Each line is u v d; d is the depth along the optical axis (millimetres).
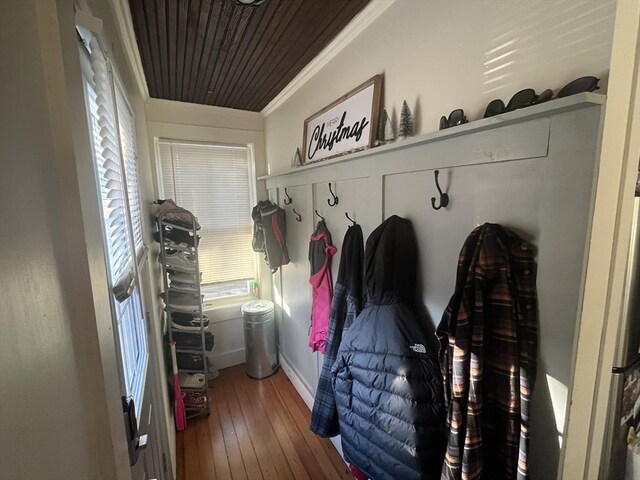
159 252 2357
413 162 1185
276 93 2418
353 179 1570
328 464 1857
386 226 1255
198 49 1683
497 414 870
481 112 956
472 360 854
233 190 2934
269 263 2529
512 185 858
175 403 2150
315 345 1932
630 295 851
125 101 1355
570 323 756
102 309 577
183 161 2709
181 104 2604
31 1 419
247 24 1453
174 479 1747
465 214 1008
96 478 534
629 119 719
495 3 895
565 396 780
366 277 1290
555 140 746
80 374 497
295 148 2318
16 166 340
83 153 544
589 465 866
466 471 863
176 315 2316
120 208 992
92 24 682
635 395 949
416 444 1012
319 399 1654
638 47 695
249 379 2756
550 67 780
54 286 424
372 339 1176
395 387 1080
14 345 301
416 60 1180
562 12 747
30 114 392
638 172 801
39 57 437
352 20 1445
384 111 1339
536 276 819
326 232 1854
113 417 582
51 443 364
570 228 737
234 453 1942
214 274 2926
